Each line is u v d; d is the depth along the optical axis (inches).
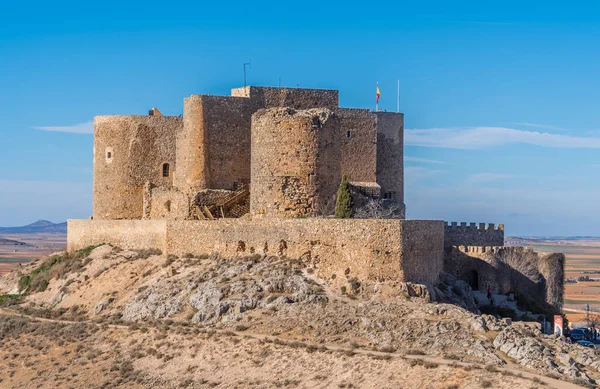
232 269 3678.6
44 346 3535.9
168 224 4104.3
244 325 3282.5
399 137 4798.2
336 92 4626.0
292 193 3946.9
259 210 3998.5
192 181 4451.3
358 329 3107.8
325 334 3112.7
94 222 4628.4
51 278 4409.5
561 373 2736.2
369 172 4603.8
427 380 2669.8
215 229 3919.8
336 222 3521.2
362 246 3437.5
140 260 4178.2
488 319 3110.2
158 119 4729.3
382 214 4237.2
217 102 4468.5
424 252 3558.1
